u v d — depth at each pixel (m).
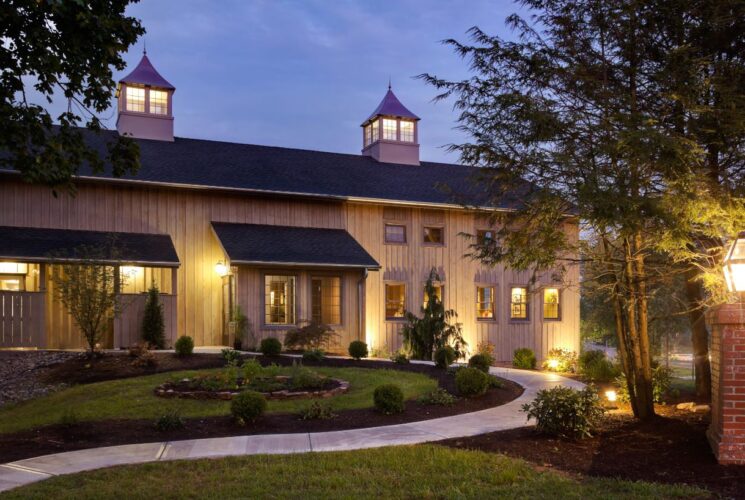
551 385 14.47
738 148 9.10
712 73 8.95
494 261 10.20
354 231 22.20
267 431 9.33
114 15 9.95
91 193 18.98
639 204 7.96
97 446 8.49
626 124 8.30
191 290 19.91
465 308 23.39
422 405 11.31
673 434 8.59
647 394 9.58
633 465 7.39
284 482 6.73
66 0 8.65
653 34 9.42
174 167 20.48
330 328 19.27
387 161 26.03
